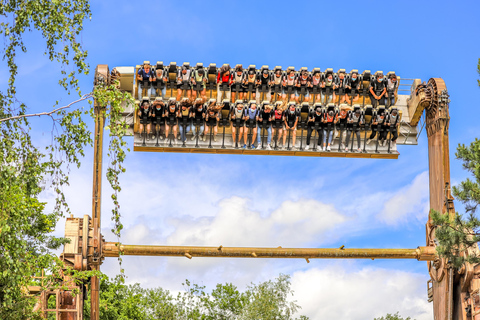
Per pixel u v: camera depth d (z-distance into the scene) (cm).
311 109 3759
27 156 2025
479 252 3344
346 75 3838
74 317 3291
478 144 2658
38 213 2600
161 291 6084
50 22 2066
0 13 2114
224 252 3531
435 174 3762
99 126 3459
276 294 5184
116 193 2061
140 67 3706
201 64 3750
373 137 3875
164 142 3772
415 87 3888
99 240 3403
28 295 2470
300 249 3566
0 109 2038
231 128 3816
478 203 2678
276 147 3831
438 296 3659
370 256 3603
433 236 3681
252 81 3794
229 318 5869
